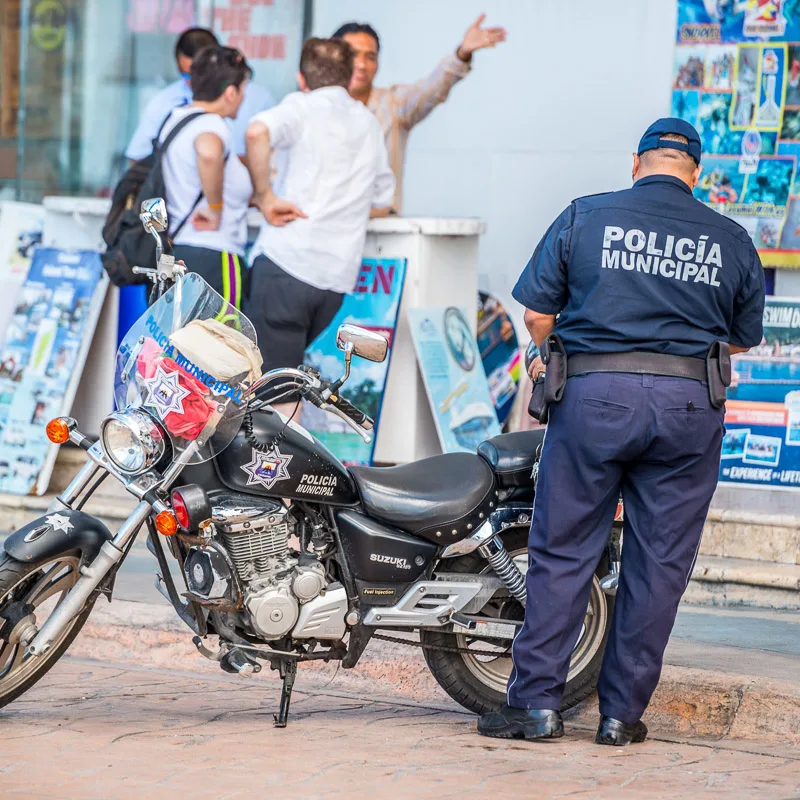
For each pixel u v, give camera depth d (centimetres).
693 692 1192
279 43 2192
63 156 2347
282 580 1121
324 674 1334
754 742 1159
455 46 2100
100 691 1270
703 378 1085
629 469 1115
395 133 2025
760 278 1122
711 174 1922
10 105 2355
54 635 1097
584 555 1119
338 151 1731
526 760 1079
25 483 1869
